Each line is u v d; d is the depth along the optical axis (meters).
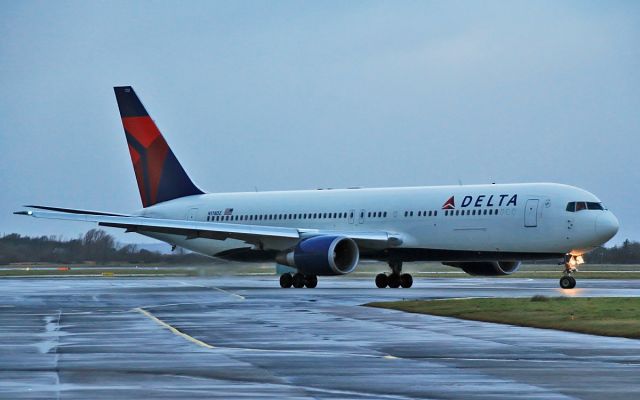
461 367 61.06
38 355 67.81
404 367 61.19
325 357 66.19
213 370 60.00
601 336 78.75
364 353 68.44
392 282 185.12
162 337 80.06
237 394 51.22
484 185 174.25
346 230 185.62
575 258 170.88
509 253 170.00
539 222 165.88
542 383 54.56
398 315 102.44
